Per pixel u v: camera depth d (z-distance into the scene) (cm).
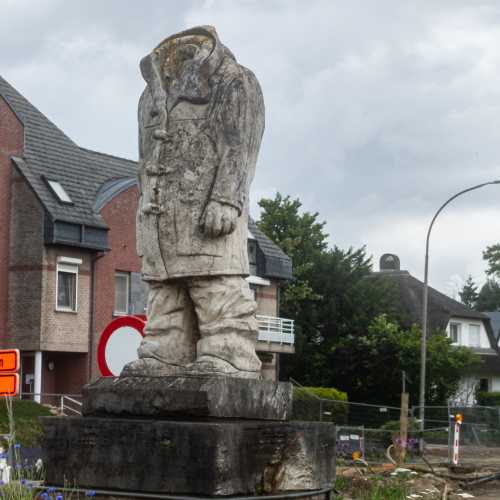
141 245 901
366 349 5878
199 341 892
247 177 893
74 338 3919
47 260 3822
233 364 881
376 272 7275
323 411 2884
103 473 834
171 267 883
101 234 4006
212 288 883
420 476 1844
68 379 3941
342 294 6212
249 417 859
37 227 3834
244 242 903
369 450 2528
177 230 880
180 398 827
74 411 2936
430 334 6731
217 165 877
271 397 885
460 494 1725
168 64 910
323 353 6128
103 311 4059
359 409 2936
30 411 2597
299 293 6188
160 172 886
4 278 3847
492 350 7262
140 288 4231
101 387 863
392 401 5834
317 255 6406
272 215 6956
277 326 4900
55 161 4097
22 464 978
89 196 4088
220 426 798
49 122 4278
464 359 5772
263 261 4944
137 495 816
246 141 884
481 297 12019
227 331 884
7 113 3912
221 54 898
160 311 905
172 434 810
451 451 2823
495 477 2214
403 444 2444
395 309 6438
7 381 930
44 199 3850
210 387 823
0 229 3847
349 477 1540
